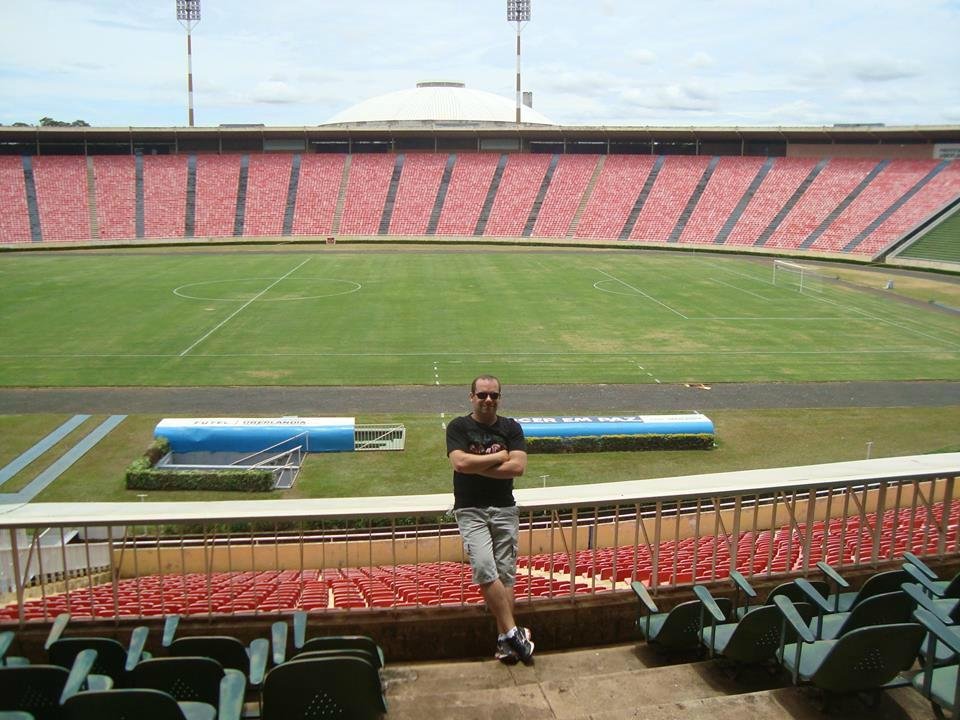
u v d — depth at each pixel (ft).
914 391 133.69
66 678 22.88
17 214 321.11
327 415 119.03
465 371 142.61
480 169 363.56
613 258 287.89
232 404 124.06
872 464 43.78
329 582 48.21
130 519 30.37
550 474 99.25
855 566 35.96
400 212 341.41
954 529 46.88
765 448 107.96
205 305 194.90
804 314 192.24
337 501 35.60
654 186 346.13
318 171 360.89
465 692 25.84
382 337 165.58
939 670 25.61
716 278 245.04
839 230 300.20
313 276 239.91
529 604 32.04
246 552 61.46
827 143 346.13
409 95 477.36
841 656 23.88
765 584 34.60
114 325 173.78
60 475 97.60
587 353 155.02
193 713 23.44
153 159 359.05
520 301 204.33
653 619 30.89
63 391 129.70
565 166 362.74
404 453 104.94
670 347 160.04
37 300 200.03
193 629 31.07
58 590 53.78
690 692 26.66
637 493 32.78
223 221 332.60
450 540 63.67
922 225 289.74
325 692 22.43
